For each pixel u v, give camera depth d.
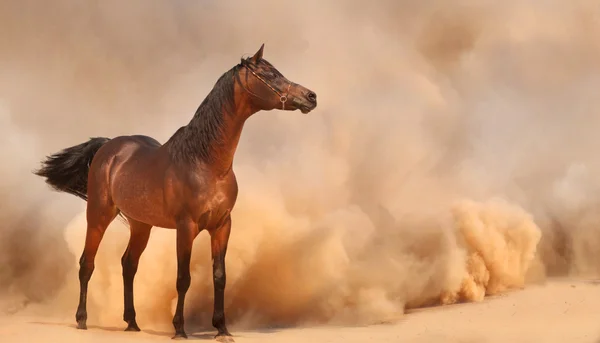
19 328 20.84
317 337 20.62
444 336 20.67
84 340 19.27
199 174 19.67
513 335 20.64
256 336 20.78
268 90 19.55
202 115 19.83
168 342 19.48
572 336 20.20
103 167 22.02
